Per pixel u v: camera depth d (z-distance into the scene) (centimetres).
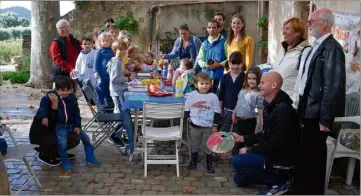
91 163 509
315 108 364
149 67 809
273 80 391
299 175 388
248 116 481
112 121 530
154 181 456
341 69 348
